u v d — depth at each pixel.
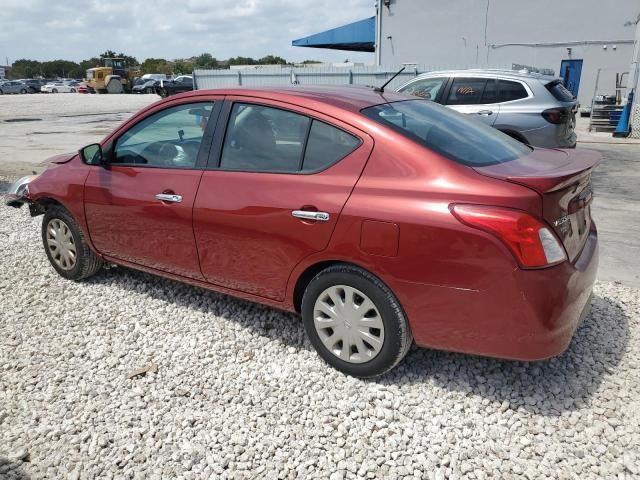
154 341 3.64
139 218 3.88
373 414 2.87
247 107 3.45
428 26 24.67
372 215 2.82
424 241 2.69
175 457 2.60
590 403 2.89
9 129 18.27
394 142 2.90
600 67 22.17
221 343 3.58
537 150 3.56
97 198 4.11
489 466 2.50
